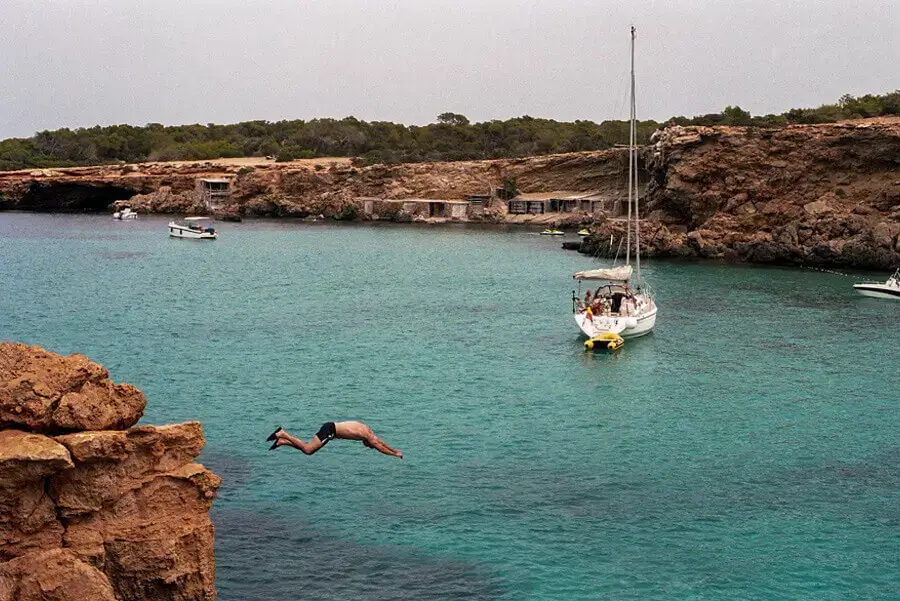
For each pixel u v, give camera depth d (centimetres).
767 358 6169
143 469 1986
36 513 1861
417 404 4934
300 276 10869
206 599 2030
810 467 3984
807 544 3188
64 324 7312
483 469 3881
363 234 17225
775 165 12544
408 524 3291
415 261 12662
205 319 7656
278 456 3975
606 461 4025
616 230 13112
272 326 7344
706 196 13025
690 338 6862
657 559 3059
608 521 3356
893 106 16312
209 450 4056
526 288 9844
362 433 1684
